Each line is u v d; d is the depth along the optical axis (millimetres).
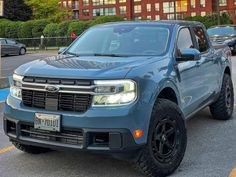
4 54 33094
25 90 5340
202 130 7742
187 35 6867
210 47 7746
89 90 4898
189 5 98438
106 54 6215
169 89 5656
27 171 5672
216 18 71562
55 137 5082
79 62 5539
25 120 5266
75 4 110812
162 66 5582
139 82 4977
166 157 5340
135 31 6566
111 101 4867
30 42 49125
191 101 6516
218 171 5555
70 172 5613
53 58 5992
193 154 6309
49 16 79312
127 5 103938
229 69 8602
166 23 6672
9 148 6750
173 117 5426
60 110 5051
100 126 4832
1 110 9992
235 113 9094
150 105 5066
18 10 83250
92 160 6074
